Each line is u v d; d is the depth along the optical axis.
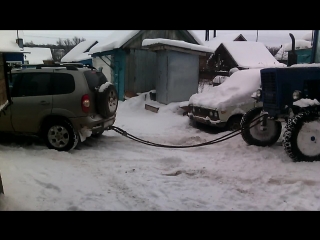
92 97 6.98
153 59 16.66
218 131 9.12
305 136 5.89
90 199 4.32
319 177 5.18
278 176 5.26
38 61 38.03
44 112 6.86
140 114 12.98
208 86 23.34
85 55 25.84
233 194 4.54
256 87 8.67
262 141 7.29
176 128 9.70
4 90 4.14
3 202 3.97
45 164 5.86
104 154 6.72
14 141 7.83
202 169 5.67
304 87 6.36
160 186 4.83
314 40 10.62
